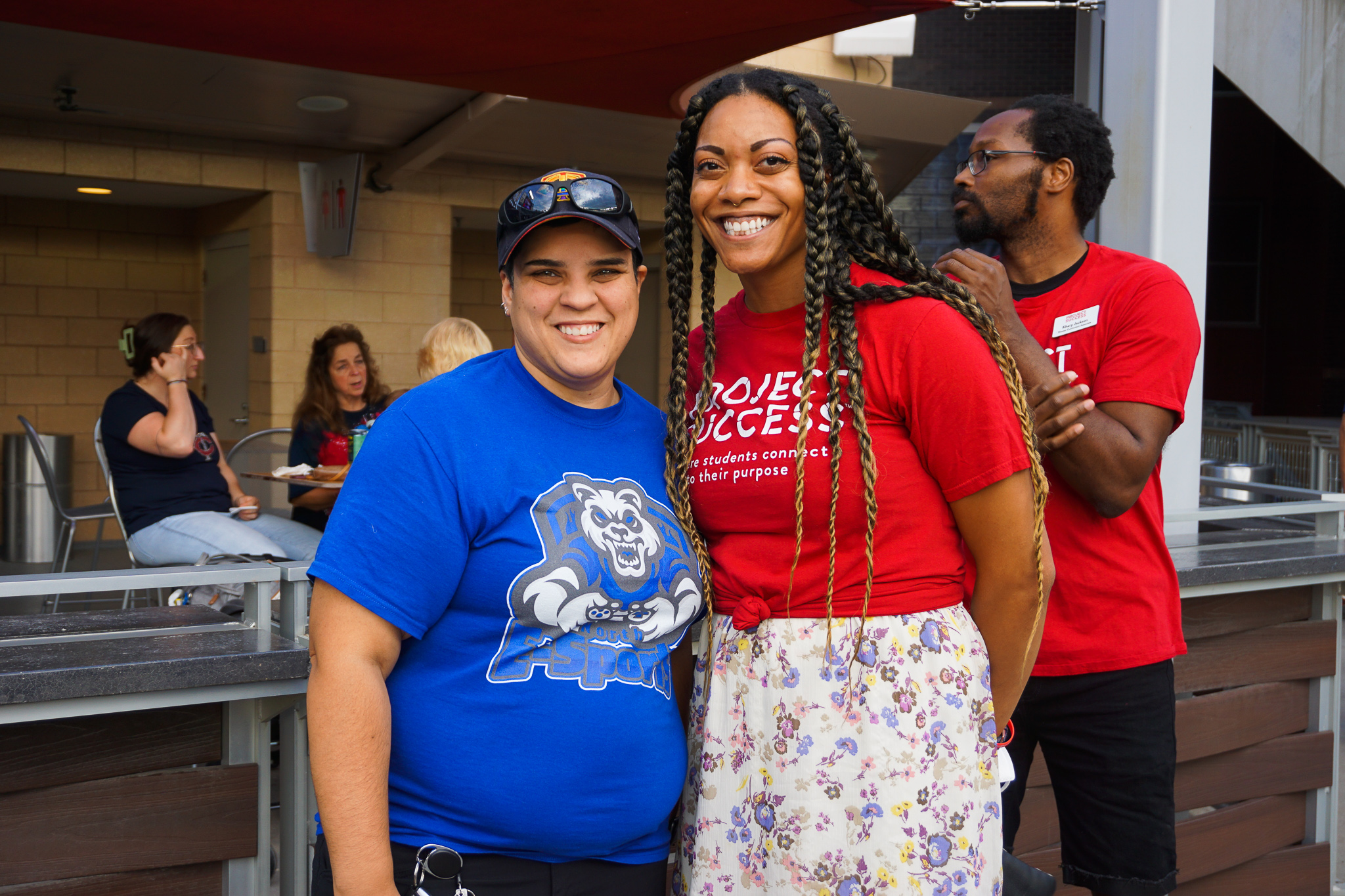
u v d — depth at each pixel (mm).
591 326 1332
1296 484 7688
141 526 3771
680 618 1380
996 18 13258
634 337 8883
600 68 3779
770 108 1345
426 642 1291
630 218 1344
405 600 1216
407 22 3330
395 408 1286
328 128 6746
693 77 3889
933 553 1347
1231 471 5348
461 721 1272
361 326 7480
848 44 7633
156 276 8258
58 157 6602
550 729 1274
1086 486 1766
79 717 1629
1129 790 1874
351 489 1244
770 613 1367
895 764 1304
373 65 3789
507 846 1289
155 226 8219
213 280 8109
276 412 7273
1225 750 2607
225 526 3615
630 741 1314
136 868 1675
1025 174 1938
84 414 8070
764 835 1347
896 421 1330
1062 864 2012
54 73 5582
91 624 1865
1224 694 2605
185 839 1701
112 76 5637
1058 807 2008
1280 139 13555
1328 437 7387
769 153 1329
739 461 1372
